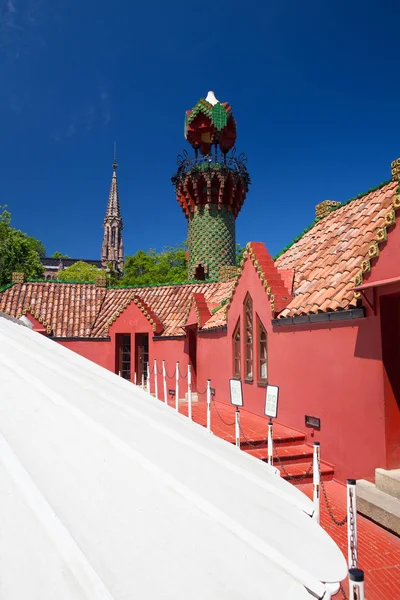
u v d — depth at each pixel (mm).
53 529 2260
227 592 2314
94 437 3139
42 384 3693
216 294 19844
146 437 3514
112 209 118375
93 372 5473
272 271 10758
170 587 2223
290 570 2656
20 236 48125
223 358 14047
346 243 9922
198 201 23812
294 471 7742
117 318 20000
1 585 1974
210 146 25578
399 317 6590
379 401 6516
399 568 4859
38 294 22000
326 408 8008
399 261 6043
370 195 11164
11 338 4836
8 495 2387
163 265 50562
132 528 2486
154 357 19453
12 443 2811
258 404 11211
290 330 9438
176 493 2891
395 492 5992
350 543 3611
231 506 3074
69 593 2002
